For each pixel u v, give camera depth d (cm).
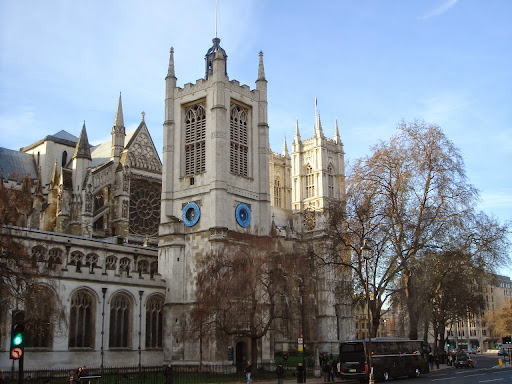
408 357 6297
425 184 6444
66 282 6869
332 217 6900
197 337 6988
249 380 5853
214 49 9300
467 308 9975
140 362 7444
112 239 9350
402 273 6750
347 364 5806
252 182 8912
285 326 7750
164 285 8188
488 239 6875
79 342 6975
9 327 5978
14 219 5103
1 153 11806
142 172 10831
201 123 8775
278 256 6825
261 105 9312
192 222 8338
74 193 9488
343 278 7288
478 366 9075
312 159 15600
